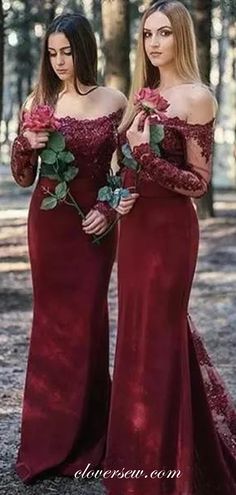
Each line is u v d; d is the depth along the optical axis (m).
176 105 3.06
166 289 3.09
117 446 3.18
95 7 16.64
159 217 3.09
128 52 10.30
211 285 9.38
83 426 3.65
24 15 16.67
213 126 3.12
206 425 3.26
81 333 3.60
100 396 3.70
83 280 3.57
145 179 3.10
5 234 13.64
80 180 3.49
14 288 9.20
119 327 3.19
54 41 3.44
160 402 3.10
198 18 12.48
